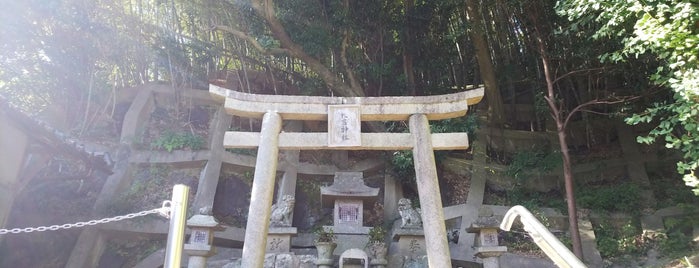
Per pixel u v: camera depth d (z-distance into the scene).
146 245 9.74
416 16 13.09
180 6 12.90
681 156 11.80
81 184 10.54
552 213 11.21
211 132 12.28
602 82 14.05
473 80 14.78
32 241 9.24
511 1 12.48
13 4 10.22
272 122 6.71
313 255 9.39
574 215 9.34
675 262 9.55
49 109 11.80
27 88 11.86
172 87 12.92
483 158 12.52
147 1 13.15
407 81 13.34
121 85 13.17
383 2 12.77
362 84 13.38
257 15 11.98
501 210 11.26
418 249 9.52
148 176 11.00
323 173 12.12
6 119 6.98
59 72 11.77
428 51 13.84
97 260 9.37
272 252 9.21
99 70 12.52
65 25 11.13
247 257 5.71
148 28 12.70
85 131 11.53
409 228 9.64
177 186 3.94
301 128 13.03
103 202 9.92
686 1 5.23
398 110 6.95
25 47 11.03
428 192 6.33
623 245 10.42
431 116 7.03
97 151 10.23
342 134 6.72
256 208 6.06
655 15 5.77
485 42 13.53
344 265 8.89
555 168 12.23
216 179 11.08
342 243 9.82
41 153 8.05
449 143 6.86
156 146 11.37
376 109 6.93
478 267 10.05
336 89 12.16
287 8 11.86
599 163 12.53
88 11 11.38
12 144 7.12
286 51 11.65
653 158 12.32
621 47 10.05
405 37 13.38
